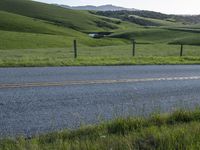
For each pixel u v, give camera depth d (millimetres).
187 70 18906
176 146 5480
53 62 19625
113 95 11469
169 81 14828
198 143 5441
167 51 39750
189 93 12539
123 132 6848
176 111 8344
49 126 7938
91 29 181375
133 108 9891
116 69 17922
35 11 191000
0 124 7938
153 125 7207
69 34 141375
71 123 8227
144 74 16484
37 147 5684
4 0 196625
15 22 137875
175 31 150000
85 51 38656
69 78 14273
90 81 13734
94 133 6766
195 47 51656
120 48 46719
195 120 7812
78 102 10289
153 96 11688
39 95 10906
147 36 143750
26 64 18484
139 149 5562
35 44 86438
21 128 7723
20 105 9633
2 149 5660
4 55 28891
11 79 13539
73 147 5578
